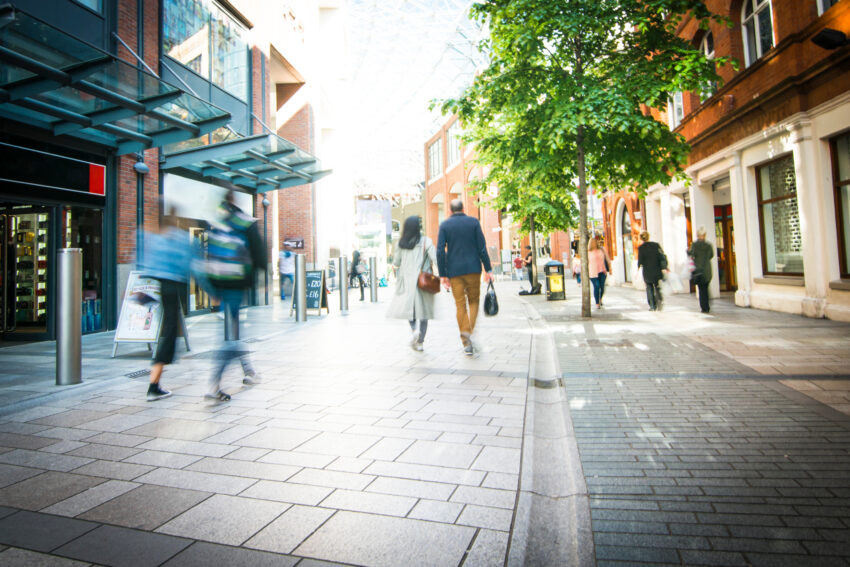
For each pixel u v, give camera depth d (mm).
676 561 2012
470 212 42812
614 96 8367
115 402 4574
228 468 3029
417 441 3445
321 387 5020
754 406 4062
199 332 9617
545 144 9352
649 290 11477
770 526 2258
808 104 9156
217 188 13500
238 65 14891
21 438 3596
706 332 8055
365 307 14688
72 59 6844
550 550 2166
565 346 7199
